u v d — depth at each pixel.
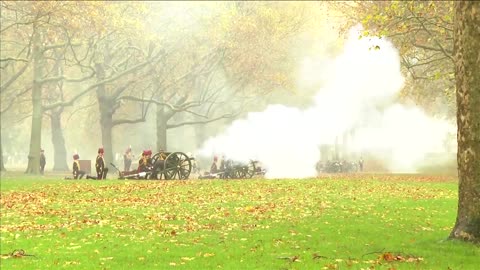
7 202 24.19
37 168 52.38
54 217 19.62
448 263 11.38
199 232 16.17
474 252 12.27
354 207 21.77
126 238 15.33
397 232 15.87
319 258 12.16
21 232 16.59
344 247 13.51
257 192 27.52
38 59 51.91
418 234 15.48
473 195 13.15
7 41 54.16
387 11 28.30
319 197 25.38
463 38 13.06
